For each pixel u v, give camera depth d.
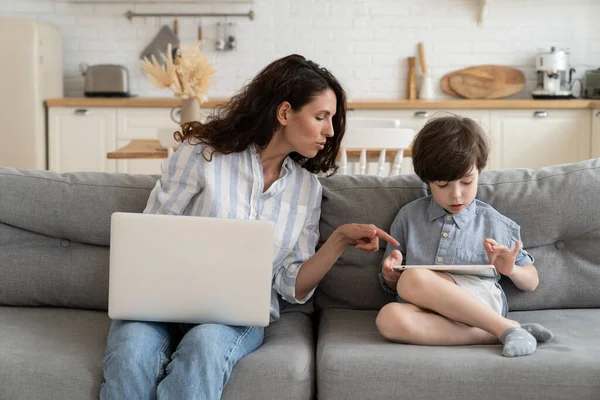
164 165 2.11
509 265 2.01
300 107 2.03
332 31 5.73
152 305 1.81
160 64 5.77
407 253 2.17
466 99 5.64
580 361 1.73
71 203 2.24
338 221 2.26
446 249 2.13
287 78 2.03
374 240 2.02
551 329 2.01
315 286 2.12
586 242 2.23
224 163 2.08
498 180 2.27
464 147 2.03
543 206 2.21
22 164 5.26
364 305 2.25
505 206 2.22
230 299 1.80
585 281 2.21
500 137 5.19
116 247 1.80
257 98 2.05
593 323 2.05
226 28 5.76
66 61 5.81
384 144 3.34
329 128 2.07
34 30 5.20
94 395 1.74
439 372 1.72
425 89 5.60
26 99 5.22
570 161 5.18
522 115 5.17
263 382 1.74
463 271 1.96
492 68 5.65
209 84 3.46
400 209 2.25
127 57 5.80
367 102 5.14
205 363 1.68
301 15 5.73
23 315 2.14
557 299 2.21
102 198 2.25
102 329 2.04
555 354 1.77
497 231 2.15
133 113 5.31
